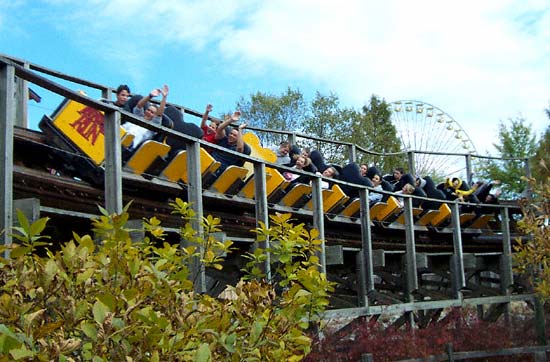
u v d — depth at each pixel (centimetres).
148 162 827
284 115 3925
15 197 706
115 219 432
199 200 773
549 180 1193
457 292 1433
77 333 404
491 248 1734
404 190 1421
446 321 1280
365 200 1193
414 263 1309
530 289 1589
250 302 488
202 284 738
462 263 1447
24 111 885
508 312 1523
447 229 1562
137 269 421
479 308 1573
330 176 1289
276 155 1240
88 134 808
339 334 1037
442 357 1123
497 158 2039
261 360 488
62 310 395
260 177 912
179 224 905
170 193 901
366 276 1184
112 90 1017
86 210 789
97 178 794
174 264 504
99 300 388
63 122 798
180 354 412
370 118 4081
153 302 433
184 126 925
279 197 1057
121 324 389
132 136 851
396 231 1454
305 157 1178
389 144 4059
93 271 415
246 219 1039
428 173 3188
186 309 446
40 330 362
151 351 398
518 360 1277
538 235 1187
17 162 775
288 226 586
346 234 1291
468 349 1207
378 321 1184
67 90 607
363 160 3831
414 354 1059
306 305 557
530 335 1392
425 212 1497
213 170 920
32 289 401
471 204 1525
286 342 521
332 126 3862
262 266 909
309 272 550
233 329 466
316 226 1053
